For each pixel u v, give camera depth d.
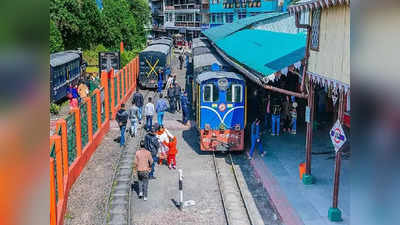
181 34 84.50
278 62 14.09
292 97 19.97
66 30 38.03
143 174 12.77
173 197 13.15
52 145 10.66
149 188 13.90
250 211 11.97
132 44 48.06
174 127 21.83
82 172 15.09
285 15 27.09
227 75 17.08
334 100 11.83
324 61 11.46
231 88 16.77
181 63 47.50
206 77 16.95
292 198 12.54
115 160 16.42
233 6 63.31
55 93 23.80
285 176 14.38
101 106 19.62
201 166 16.09
